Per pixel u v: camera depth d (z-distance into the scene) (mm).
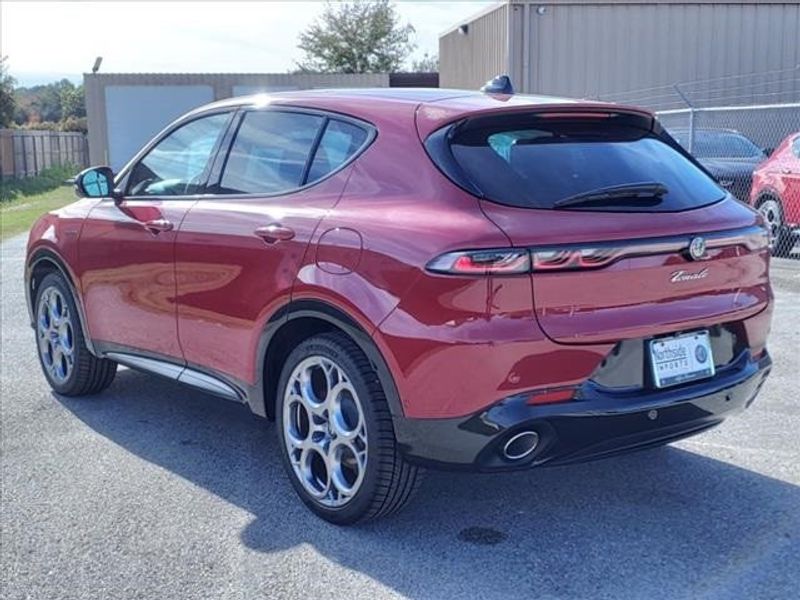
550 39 19656
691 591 3432
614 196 3672
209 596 3451
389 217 3713
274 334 4176
